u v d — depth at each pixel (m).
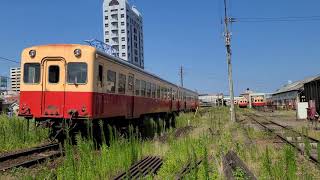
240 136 19.34
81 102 14.41
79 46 14.65
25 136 15.73
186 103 42.59
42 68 14.92
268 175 9.13
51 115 14.63
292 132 20.53
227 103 119.88
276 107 73.56
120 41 129.00
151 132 20.61
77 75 14.55
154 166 10.87
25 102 14.98
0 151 13.55
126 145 12.13
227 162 9.72
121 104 17.41
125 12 129.12
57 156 12.98
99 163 9.82
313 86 33.53
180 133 21.80
